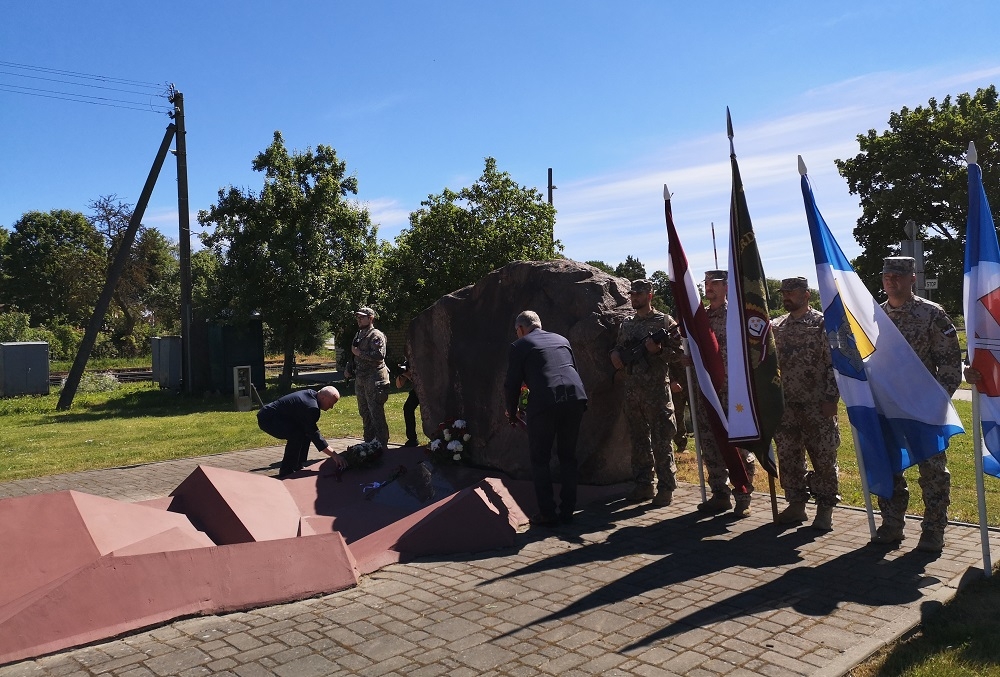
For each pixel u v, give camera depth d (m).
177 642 3.77
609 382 6.86
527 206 25.20
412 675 3.38
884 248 31.73
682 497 6.95
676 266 6.32
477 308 7.84
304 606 4.29
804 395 5.64
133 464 10.23
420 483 6.95
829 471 5.61
